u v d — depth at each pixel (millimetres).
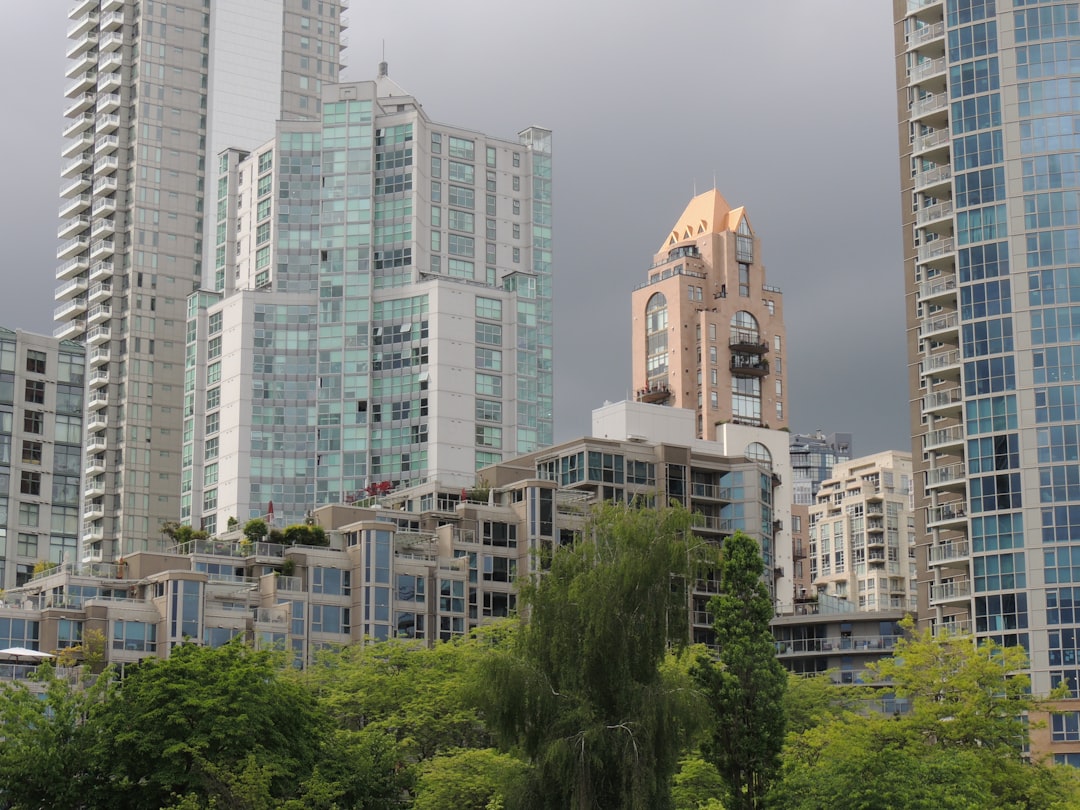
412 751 127188
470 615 172375
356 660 144125
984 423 164750
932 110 175750
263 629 161000
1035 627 157250
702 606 181500
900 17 181125
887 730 117625
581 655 94750
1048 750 152375
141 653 157250
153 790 95750
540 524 177875
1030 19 172250
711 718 95188
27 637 155125
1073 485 159750
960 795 98375
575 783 91438
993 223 169000
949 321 170625
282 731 101500
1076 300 164625
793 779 101000
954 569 166500
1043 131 169500
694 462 193500
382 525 169375
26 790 95375
